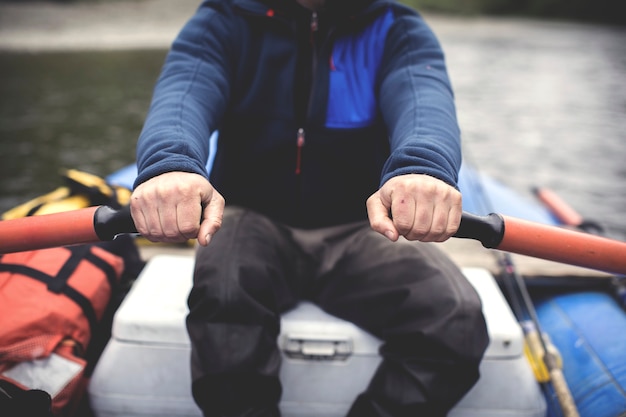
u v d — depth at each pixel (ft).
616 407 3.66
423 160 2.80
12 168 14.78
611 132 19.89
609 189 14.23
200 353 3.18
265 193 3.74
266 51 3.63
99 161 15.51
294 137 3.63
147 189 2.63
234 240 3.45
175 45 3.62
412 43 3.59
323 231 3.79
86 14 58.03
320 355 3.55
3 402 2.99
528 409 3.58
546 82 29.09
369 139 3.67
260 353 3.19
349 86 3.63
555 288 4.94
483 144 18.08
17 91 25.21
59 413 3.45
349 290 3.58
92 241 2.81
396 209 2.65
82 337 3.74
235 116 3.71
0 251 2.82
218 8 3.69
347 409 3.60
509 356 3.57
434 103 3.24
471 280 4.20
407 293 3.33
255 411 3.17
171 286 3.96
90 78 28.50
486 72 31.76
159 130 3.01
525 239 2.81
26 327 3.52
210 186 2.72
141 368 3.62
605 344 4.12
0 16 54.08
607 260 2.87
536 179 14.96
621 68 33.99
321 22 3.63
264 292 3.32
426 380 3.16
